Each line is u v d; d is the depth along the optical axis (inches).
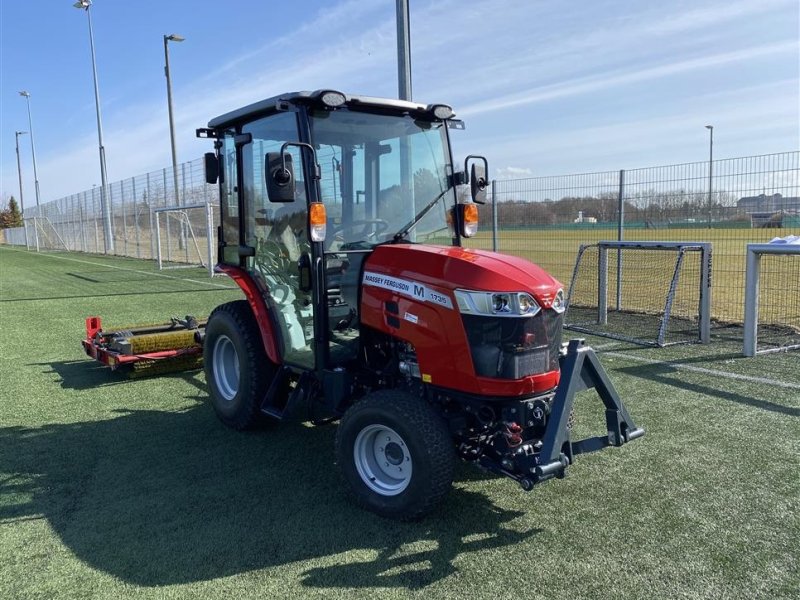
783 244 250.1
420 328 134.0
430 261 136.3
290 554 120.7
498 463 130.6
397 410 129.3
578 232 400.2
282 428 191.6
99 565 118.3
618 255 373.7
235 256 193.6
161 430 191.3
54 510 140.5
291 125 156.6
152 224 922.7
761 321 332.8
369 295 145.8
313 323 157.4
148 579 113.6
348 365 156.0
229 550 122.6
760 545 121.6
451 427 133.4
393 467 137.2
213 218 758.5
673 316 355.9
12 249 1652.3
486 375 127.2
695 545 122.0
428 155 171.6
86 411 209.8
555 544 123.3
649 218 362.0
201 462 166.2
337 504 141.5
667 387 222.8
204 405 215.6
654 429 183.3
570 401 126.3
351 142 158.1
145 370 251.0
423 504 126.9
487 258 136.6
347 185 158.2
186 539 126.9
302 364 166.6
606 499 141.9
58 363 277.3
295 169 156.1
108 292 521.0
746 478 150.9
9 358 286.5
